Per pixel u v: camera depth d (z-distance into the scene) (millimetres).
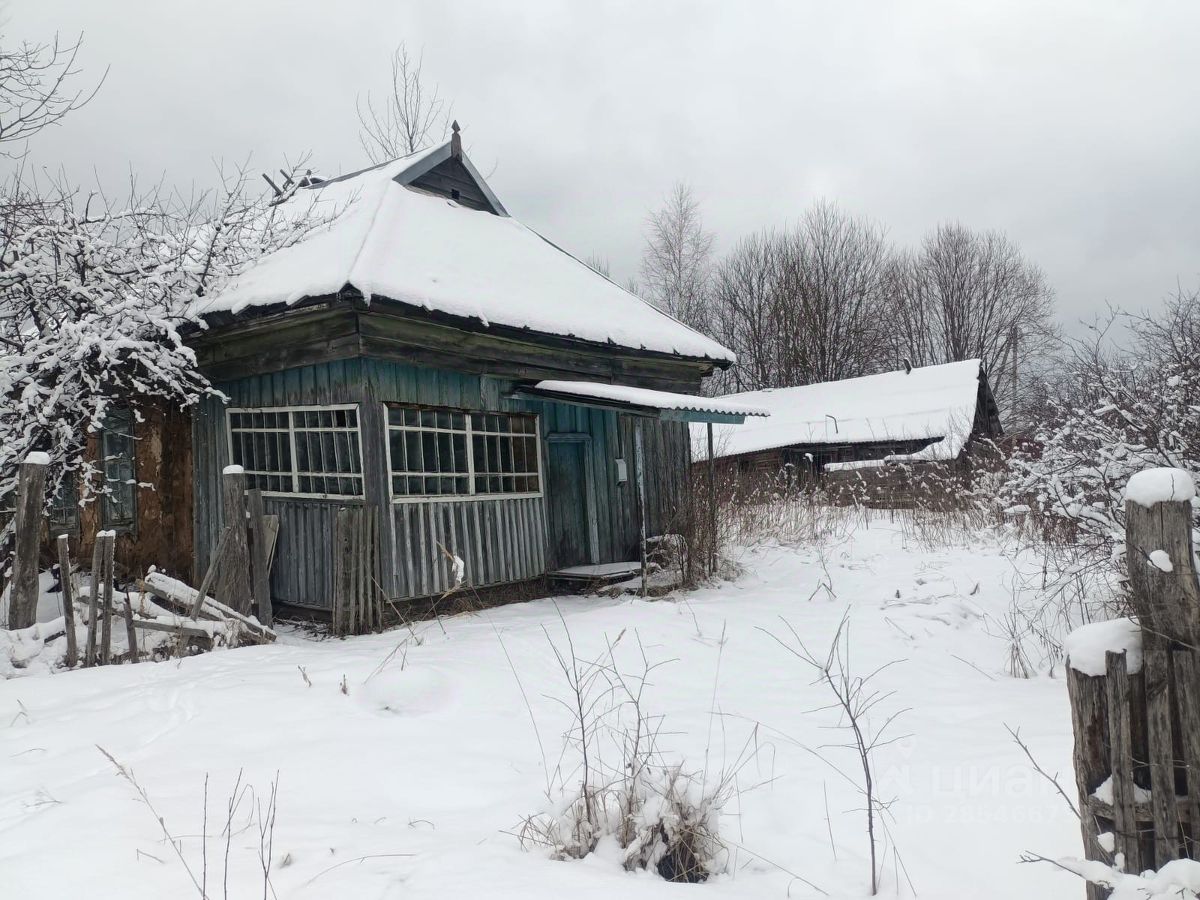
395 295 7867
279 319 8375
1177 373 6777
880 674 6152
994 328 45281
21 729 4648
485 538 9297
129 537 10188
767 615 8008
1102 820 2508
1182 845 2387
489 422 9578
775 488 17328
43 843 3094
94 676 5750
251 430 9406
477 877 2871
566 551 10617
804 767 4250
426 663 5922
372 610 7984
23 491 6504
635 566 10523
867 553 12047
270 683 5453
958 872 3146
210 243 9297
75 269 8977
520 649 6547
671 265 40594
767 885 3057
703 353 12133
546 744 4523
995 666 6402
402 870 2938
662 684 5863
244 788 3783
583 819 3316
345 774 3988
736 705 5363
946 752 4383
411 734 4570
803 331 40062
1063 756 4141
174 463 10094
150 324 8898
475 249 10625
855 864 3227
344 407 8289
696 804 3277
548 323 9508
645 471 11797
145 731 4570
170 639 6770
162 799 3592
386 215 10016
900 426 24000
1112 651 2469
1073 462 7105
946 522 13914
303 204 11734
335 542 8273
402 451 8461
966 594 8516
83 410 8695
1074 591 7355
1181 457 6102
